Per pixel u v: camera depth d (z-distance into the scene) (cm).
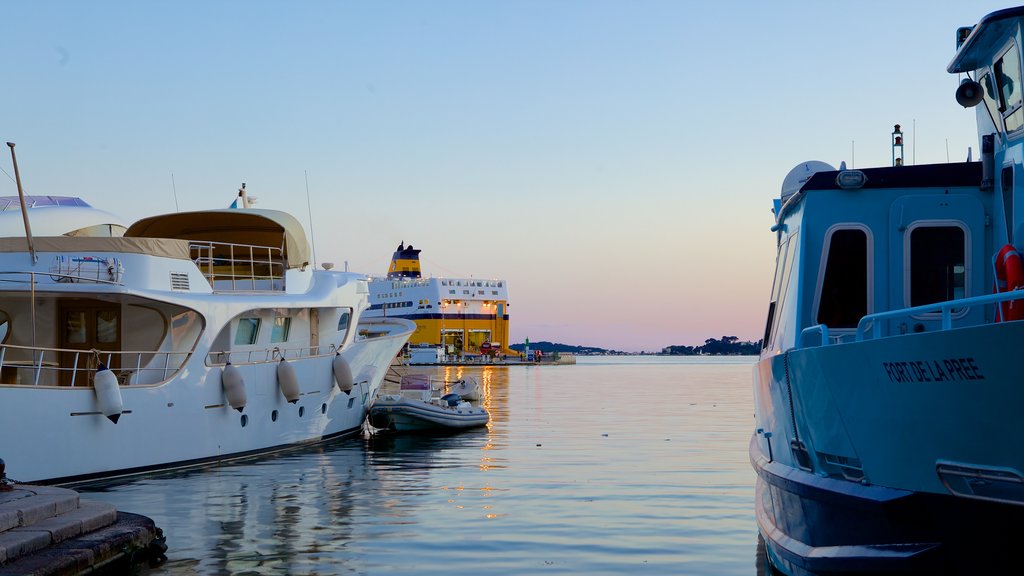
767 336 1309
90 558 1120
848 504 870
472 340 13862
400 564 1252
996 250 990
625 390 6638
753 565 1255
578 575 1202
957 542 770
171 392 2095
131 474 2006
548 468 2234
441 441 2883
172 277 2206
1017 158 923
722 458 2442
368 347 3000
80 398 1880
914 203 1019
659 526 1513
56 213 2522
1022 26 893
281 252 2625
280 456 2439
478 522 1542
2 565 1027
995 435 691
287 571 1211
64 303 2228
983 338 674
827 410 900
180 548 1341
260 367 2392
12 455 1753
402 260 14138
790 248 1138
